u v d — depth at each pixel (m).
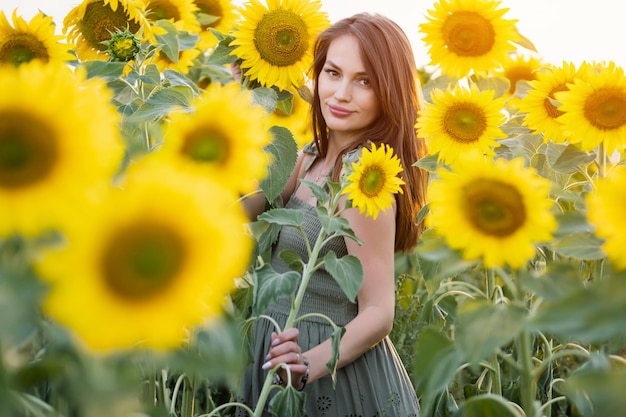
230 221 0.71
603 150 1.69
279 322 2.15
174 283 0.68
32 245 0.72
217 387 2.20
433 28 2.62
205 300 0.70
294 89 2.43
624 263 0.92
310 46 2.35
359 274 1.69
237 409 2.15
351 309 2.16
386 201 1.71
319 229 2.16
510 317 0.98
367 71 2.22
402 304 2.82
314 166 2.39
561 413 2.05
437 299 2.30
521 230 0.97
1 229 0.70
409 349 2.49
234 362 0.79
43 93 0.72
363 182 1.70
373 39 2.23
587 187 1.92
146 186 0.68
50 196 0.70
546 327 0.86
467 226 0.98
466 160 1.00
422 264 2.18
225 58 2.42
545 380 2.10
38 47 1.88
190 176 0.72
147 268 0.68
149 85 2.08
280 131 1.89
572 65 1.94
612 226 0.93
